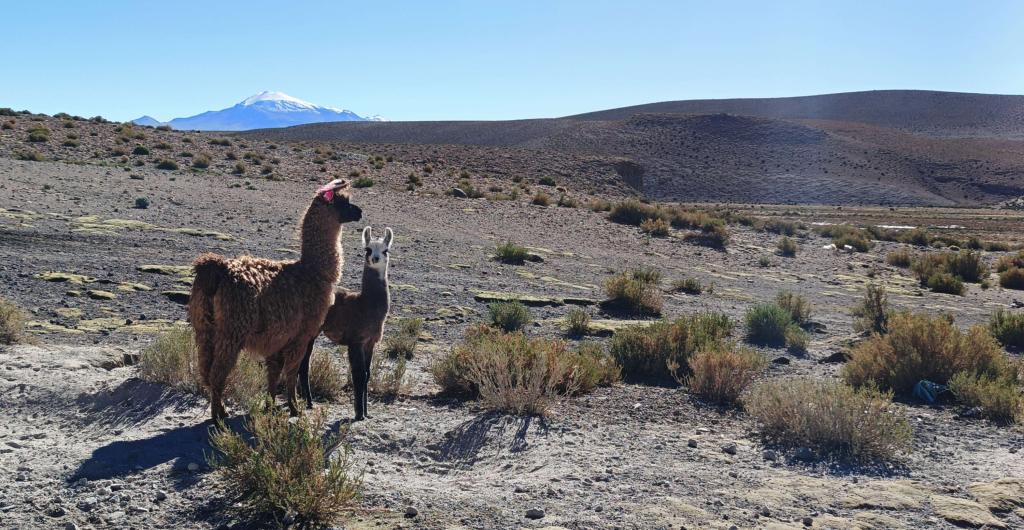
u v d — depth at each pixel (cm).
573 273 2592
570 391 1080
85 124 5572
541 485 701
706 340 1355
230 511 609
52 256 1844
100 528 575
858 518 629
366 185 4494
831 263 3572
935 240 5034
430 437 831
